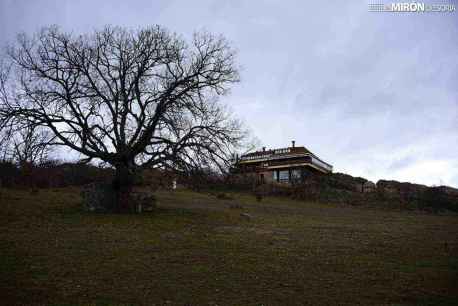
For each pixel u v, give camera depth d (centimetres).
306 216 3497
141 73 2767
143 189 4669
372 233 2508
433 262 1653
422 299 1184
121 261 1527
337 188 5900
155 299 1136
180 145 2664
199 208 3522
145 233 2144
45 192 3944
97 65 2811
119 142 2747
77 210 2834
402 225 3083
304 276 1412
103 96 2720
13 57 2642
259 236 2209
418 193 5775
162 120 2648
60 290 1173
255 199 4844
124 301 1110
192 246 1850
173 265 1500
